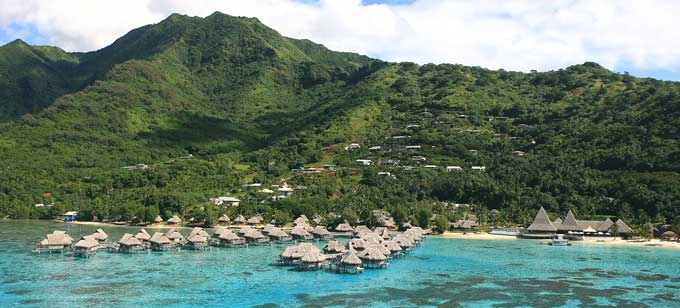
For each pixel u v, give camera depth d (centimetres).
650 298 8362
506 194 19250
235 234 14662
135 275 9794
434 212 18338
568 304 8000
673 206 16738
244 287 8919
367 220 17588
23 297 8094
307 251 10919
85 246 11794
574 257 12381
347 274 10119
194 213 19238
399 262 11594
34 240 14375
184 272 10138
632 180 18400
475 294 8562
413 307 7775
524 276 10031
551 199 18438
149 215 19375
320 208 19100
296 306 7794
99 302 7862
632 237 15750
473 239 15875
